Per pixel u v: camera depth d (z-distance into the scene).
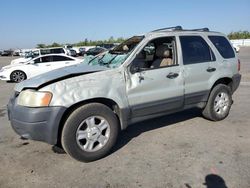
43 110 3.84
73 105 4.04
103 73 4.24
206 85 5.48
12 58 44.50
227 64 5.84
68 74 4.13
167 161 4.19
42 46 69.12
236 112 6.68
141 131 5.50
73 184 3.64
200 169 3.92
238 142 4.84
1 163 4.27
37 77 4.36
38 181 3.73
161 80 4.75
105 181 3.69
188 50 5.23
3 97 9.58
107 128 4.30
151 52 5.22
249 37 65.44
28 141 5.13
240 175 3.73
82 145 4.16
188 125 5.78
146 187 3.52
